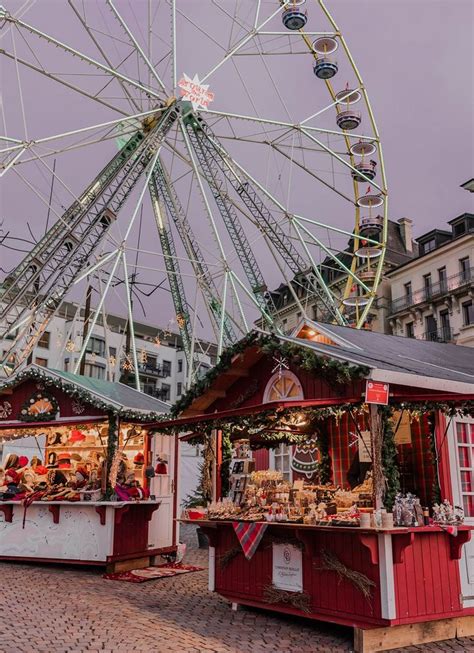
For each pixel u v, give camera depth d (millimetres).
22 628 7191
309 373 8367
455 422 8445
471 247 42781
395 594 6723
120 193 23625
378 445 7281
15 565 12844
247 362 9172
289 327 57938
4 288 23156
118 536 12156
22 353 22594
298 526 7461
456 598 7250
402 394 7523
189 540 19312
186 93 25297
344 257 53375
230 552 8820
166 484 13859
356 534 6945
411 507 7145
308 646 6797
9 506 13055
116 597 9484
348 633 7398
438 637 7148
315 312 54562
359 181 31312
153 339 66438
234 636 7156
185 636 7086
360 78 29188
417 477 8961
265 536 8297
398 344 10781
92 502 12125
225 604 9094
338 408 7832
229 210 32594
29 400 13961
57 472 14141
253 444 12312
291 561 7941
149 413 12758
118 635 7016
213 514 9219
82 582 10883
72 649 6340
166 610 8578
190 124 26422
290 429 10625
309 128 27797
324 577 7461
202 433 10680
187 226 28141
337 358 7445
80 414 13320
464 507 8203
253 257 34438
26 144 20188
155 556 13312
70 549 12367
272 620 8055
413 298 47156
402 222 56156
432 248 47281
